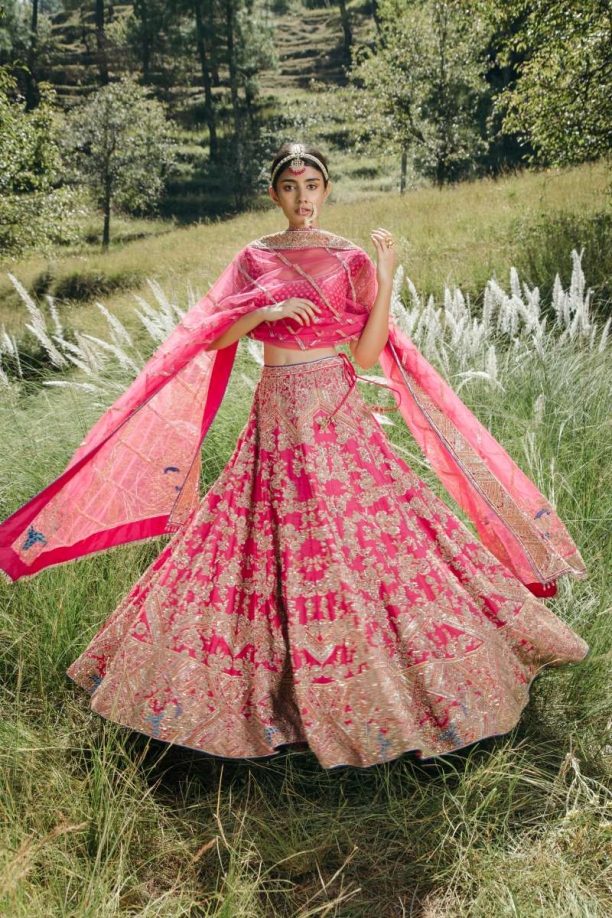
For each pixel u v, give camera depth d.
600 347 4.56
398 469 2.41
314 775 2.39
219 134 47.75
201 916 1.96
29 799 2.16
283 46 62.59
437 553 2.38
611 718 2.54
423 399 2.68
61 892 1.92
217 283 2.52
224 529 2.32
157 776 2.39
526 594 2.46
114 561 3.25
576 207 10.14
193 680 2.24
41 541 2.45
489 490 2.65
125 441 2.55
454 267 8.72
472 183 17.23
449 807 2.18
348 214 15.01
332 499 2.25
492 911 1.92
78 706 2.66
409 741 2.12
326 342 2.39
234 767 2.43
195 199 36.28
